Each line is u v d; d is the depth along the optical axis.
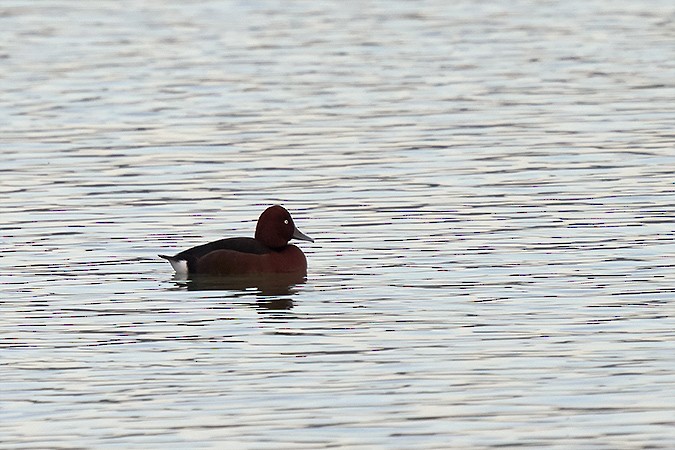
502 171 24.64
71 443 12.46
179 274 18.45
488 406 13.22
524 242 19.75
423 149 26.73
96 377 14.27
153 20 45.50
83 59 38.12
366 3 49.38
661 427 12.61
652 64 36.38
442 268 18.48
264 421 12.91
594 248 19.33
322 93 33.00
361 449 12.22
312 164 25.53
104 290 17.77
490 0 49.88
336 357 14.81
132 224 21.30
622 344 15.05
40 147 27.33
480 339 15.34
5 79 35.19
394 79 34.72
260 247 18.53
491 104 31.33
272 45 40.25
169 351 15.14
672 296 16.89
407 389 13.73
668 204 21.86
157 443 12.43
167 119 30.08
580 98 31.88
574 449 12.16
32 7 48.97
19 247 19.95
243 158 26.14
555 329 15.66
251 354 14.98
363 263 18.88
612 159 25.44
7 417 13.14
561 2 49.22
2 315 16.61
